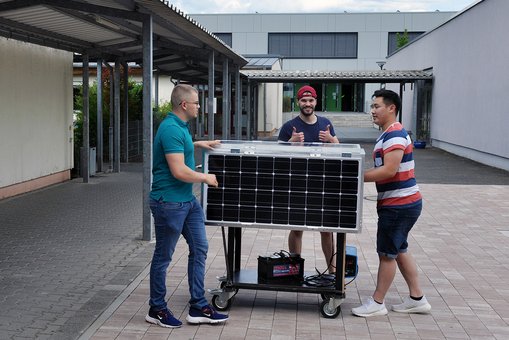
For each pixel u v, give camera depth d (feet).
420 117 95.71
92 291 19.38
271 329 16.39
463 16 72.38
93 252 24.43
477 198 40.27
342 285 17.21
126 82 60.13
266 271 17.72
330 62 171.63
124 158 61.52
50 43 40.32
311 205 16.47
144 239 26.61
